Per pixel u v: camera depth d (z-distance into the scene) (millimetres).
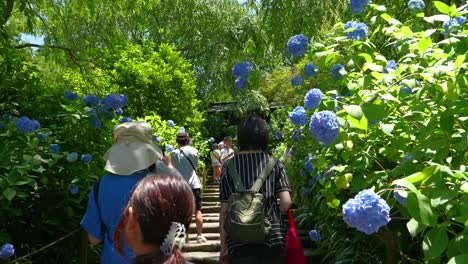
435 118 2398
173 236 1272
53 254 4465
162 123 8750
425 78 2383
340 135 2564
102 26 14406
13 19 10711
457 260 1706
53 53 10812
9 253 3328
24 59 5430
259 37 11812
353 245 4977
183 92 10570
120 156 2791
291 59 10867
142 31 18250
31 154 3912
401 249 4145
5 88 4988
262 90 14328
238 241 3113
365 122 2344
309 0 8438
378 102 2539
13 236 4246
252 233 3066
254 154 3373
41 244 4410
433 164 1921
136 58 10023
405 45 3023
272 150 10555
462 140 2213
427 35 2760
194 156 6961
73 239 4531
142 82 9688
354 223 1707
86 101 4668
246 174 3291
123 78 9578
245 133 3373
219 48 18828
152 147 2877
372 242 4852
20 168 3689
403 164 2420
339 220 5156
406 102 2545
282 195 3293
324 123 2287
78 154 4562
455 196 1887
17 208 4215
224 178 3352
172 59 11008
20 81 5195
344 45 3496
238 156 3385
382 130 2516
